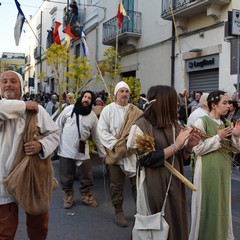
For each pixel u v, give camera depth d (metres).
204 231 3.32
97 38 21.25
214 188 3.30
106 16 20.19
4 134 2.80
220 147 3.35
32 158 2.81
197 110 5.10
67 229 4.50
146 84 16.42
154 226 2.66
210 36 12.43
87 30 22.80
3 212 2.80
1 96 2.93
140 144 2.69
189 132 2.70
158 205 2.73
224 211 3.35
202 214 3.33
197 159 3.43
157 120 2.75
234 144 3.41
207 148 3.29
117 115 4.60
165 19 13.98
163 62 15.07
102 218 4.94
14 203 2.86
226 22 10.56
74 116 5.29
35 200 2.82
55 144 2.98
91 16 22.33
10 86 2.87
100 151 5.35
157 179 2.74
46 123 2.95
